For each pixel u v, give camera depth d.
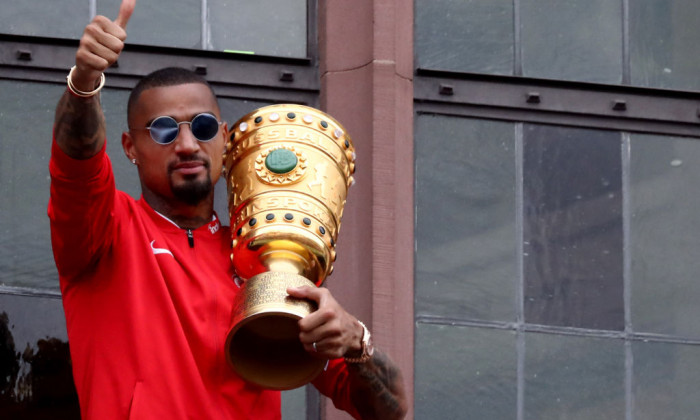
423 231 11.60
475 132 11.96
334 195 8.59
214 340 8.37
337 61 11.70
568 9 12.50
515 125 12.05
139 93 8.74
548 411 11.35
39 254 10.88
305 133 8.70
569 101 12.21
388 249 11.20
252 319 7.92
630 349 11.62
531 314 11.58
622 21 12.57
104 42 7.83
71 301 8.46
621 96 12.30
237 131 8.74
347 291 11.10
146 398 8.11
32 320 10.69
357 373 8.62
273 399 8.55
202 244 8.72
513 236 11.77
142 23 11.72
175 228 8.70
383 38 11.72
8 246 10.84
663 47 12.58
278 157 8.54
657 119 12.30
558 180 11.99
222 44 11.82
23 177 11.05
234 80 11.69
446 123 11.92
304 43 11.95
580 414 11.38
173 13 11.80
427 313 11.38
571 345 11.55
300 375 8.17
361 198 11.33
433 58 12.09
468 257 11.62
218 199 11.28
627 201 12.05
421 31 12.14
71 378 10.61
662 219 12.06
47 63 11.36
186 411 8.15
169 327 8.27
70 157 8.02
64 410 10.54
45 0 11.59
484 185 11.84
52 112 11.27
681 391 11.59
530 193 11.91
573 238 11.86
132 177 11.29
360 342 8.31
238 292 8.12
